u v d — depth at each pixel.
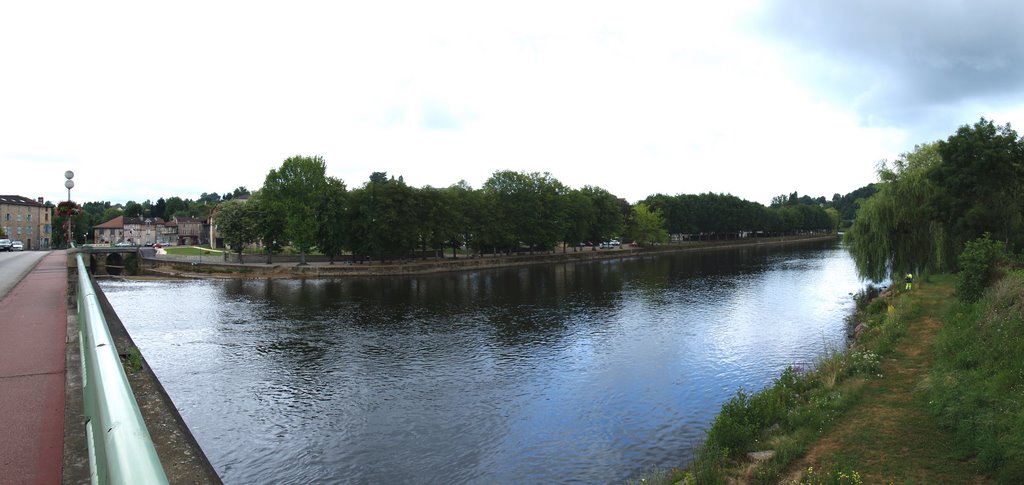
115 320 21.95
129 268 105.25
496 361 35.12
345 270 88.19
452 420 25.61
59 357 9.96
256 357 36.22
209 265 91.81
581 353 36.94
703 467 17.20
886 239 50.03
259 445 23.12
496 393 29.16
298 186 92.56
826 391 22.50
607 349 37.88
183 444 10.48
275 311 54.25
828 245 181.88
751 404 21.20
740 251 151.50
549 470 20.78
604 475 20.28
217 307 56.88
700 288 68.75
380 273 89.44
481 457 21.95
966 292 31.39
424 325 46.59
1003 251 34.78
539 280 81.06
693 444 22.58
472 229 104.69
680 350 37.31
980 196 44.72
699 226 175.88
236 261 100.75
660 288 69.38
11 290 21.44
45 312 15.59
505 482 20.02
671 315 50.09
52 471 5.29
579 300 59.94
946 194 46.19
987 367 19.77
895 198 49.69
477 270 98.38
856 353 27.16
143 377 13.58
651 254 143.25
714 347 37.97
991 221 43.03
